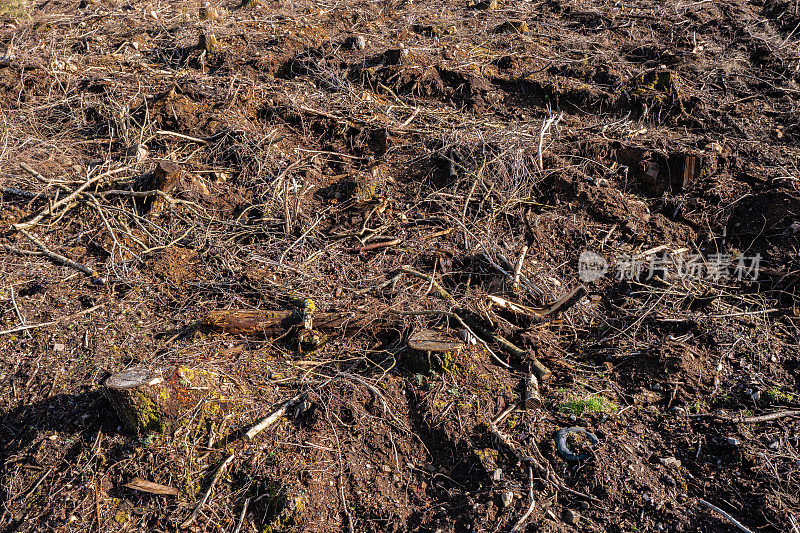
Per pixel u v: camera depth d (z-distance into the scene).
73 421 3.43
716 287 4.21
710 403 3.45
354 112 5.95
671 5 7.79
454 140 5.34
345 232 4.80
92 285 4.39
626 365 3.75
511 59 6.55
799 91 5.89
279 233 4.80
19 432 3.48
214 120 5.80
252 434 3.29
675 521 2.88
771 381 3.53
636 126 5.58
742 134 5.41
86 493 3.13
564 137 5.42
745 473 3.06
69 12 8.90
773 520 2.84
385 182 5.23
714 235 4.59
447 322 3.85
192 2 9.23
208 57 6.88
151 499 3.10
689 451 3.19
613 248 4.55
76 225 4.95
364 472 3.23
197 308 4.17
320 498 3.09
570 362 3.81
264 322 3.92
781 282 4.15
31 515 3.09
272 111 5.95
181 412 3.33
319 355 3.83
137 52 7.34
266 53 6.86
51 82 6.49
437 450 3.33
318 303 4.08
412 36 7.39
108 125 5.96
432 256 4.50
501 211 4.83
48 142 5.80
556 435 3.28
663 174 5.01
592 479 3.07
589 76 6.18
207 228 4.85
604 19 7.56
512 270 4.33
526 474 3.12
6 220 4.98
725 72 6.22
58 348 3.87
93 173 5.40
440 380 3.54
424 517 3.06
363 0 8.84
